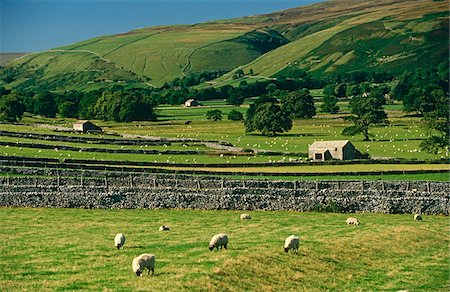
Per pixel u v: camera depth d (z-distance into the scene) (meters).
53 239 64.31
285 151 157.12
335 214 87.06
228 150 158.00
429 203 89.88
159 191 89.31
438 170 117.62
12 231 68.69
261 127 197.75
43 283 48.44
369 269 60.53
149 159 136.38
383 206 89.88
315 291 52.50
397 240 69.88
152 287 47.06
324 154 142.62
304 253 60.19
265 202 89.00
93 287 47.34
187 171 113.88
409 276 59.09
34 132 175.88
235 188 90.81
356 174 115.19
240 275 52.19
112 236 66.44
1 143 139.62
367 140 180.38
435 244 70.81
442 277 59.22
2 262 54.28
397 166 128.50
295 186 94.75
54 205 85.44
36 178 90.94
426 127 167.75
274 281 52.91
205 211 86.62
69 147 142.62
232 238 65.56
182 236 66.69
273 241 63.91
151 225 74.50
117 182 94.06
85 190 88.19
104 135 183.88
